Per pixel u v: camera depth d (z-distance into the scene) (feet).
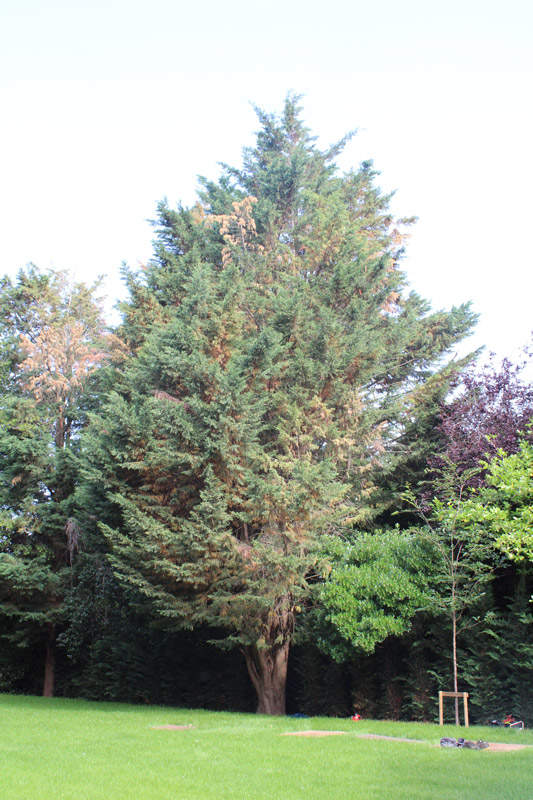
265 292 72.33
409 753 31.24
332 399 61.67
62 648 85.87
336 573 49.34
